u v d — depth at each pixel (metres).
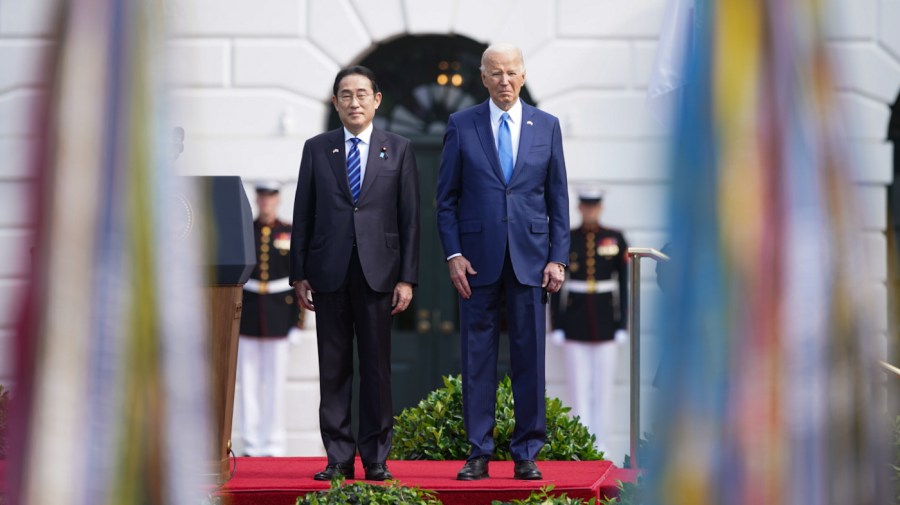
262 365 25.98
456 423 17.19
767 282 5.98
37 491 5.64
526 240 14.62
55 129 5.76
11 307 5.76
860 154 6.27
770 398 5.96
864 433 6.10
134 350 5.75
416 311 27.56
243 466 16.34
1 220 20.59
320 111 26.64
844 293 6.05
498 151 14.80
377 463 14.62
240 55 26.47
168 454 5.81
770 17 6.16
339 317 14.85
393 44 27.17
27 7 25.36
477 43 27.11
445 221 14.86
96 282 5.71
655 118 14.39
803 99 6.14
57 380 5.66
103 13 5.85
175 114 5.95
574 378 26.75
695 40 6.27
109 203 5.75
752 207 6.02
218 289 13.58
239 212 13.61
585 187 26.80
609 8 26.73
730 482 5.99
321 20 26.59
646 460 6.35
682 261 6.07
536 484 14.07
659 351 6.14
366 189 14.83
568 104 26.80
